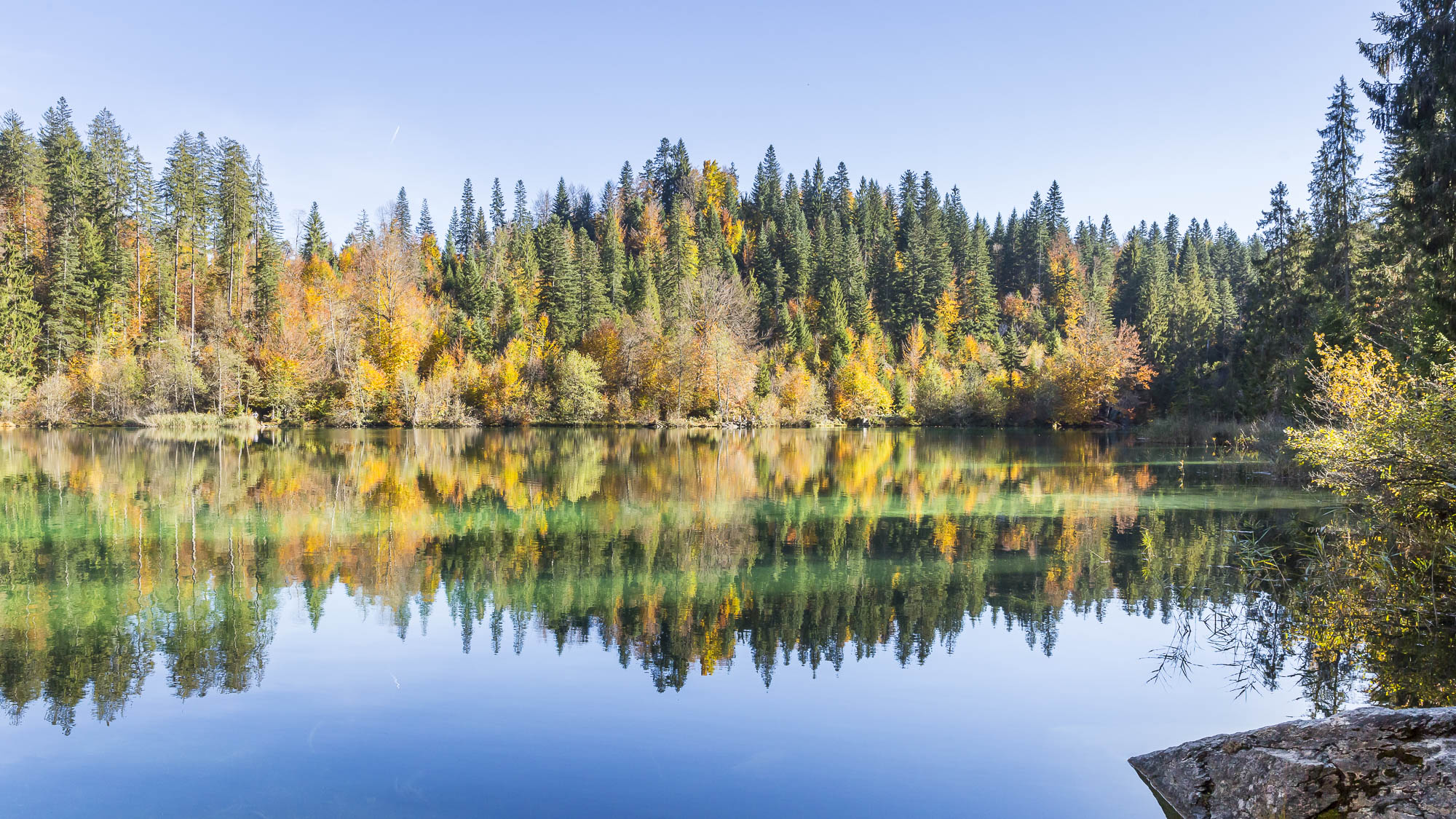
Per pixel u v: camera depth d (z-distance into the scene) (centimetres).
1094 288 8406
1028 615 898
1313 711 625
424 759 545
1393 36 1844
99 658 752
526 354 5794
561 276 6688
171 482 2045
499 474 2331
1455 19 1680
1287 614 880
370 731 591
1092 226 10662
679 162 11162
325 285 5806
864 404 6128
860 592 999
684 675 711
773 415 5819
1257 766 447
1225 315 6650
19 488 1914
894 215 10956
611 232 8419
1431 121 1794
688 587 1025
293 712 627
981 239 9331
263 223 6006
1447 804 374
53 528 1402
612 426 5612
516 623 865
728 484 2130
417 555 1201
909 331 7938
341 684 686
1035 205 10544
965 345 7694
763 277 8769
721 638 819
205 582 1031
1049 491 1970
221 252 5694
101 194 5438
